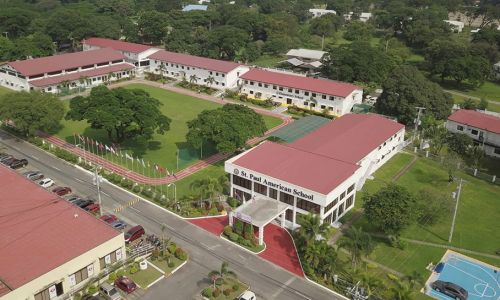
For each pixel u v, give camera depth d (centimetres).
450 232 6819
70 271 5288
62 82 13325
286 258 6153
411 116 11181
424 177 8788
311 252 5638
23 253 5350
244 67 14588
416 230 6969
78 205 6981
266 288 5553
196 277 5716
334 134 8925
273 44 19438
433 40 18075
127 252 6066
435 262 6209
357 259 5797
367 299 5300
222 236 6562
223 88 14275
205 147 9662
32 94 9738
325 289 5566
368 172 8462
